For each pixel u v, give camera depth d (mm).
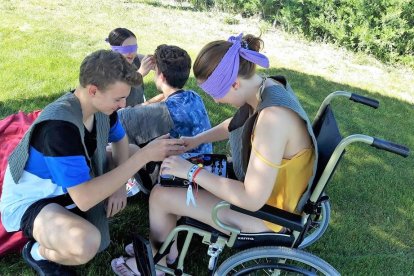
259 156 2057
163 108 2924
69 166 2145
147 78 5363
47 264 2484
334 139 2277
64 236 2236
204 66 2109
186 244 2447
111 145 2809
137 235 2385
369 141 2027
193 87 5305
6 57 5539
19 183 2344
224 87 2121
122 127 2699
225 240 2377
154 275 2352
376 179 4109
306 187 2230
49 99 4621
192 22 8641
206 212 2350
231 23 8812
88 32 7137
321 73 6766
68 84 5008
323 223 3018
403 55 7746
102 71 2084
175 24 8375
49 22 7363
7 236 2686
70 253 2264
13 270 2656
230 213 2330
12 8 7844
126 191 2916
